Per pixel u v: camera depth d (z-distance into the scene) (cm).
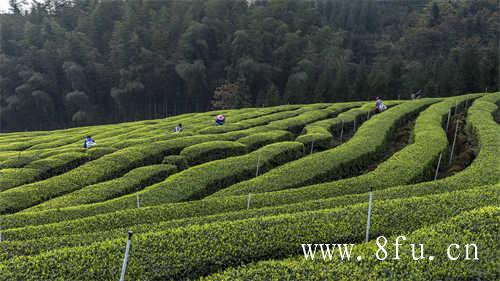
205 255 884
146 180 1838
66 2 8650
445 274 736
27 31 7119
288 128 2939
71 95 6481
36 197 1655
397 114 3022
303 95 6353
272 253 920
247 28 8062
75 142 3103
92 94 7138
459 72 5256
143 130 3262
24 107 6662
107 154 2270
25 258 882
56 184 1777
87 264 847
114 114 7356
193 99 7438
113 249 905
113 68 7156
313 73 7175
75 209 1417
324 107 3941
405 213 1058
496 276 718
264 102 6494
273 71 7556
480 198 1109
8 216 1351
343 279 751
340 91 5981
